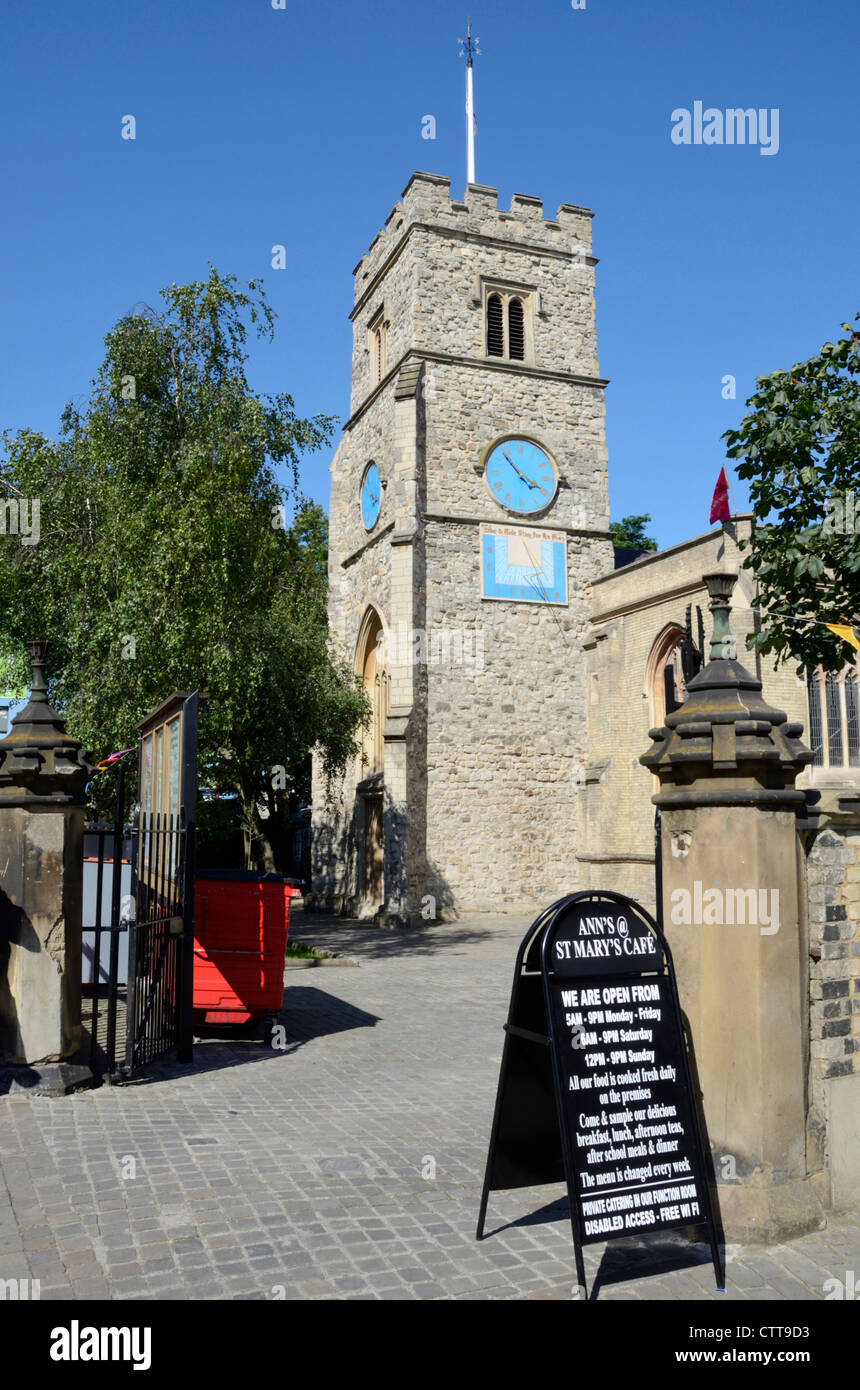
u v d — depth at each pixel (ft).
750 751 16.06
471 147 95.86
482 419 90.84
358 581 101.40
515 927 78.89
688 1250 15.58
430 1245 15.56
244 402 54.85
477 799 86.07
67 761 24.90
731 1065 16.12
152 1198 17.17
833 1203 16.88
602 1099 14.67
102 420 51.98
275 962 32.37
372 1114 23.56
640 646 79.87
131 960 26.00
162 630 49.11
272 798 95.86
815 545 33.37
